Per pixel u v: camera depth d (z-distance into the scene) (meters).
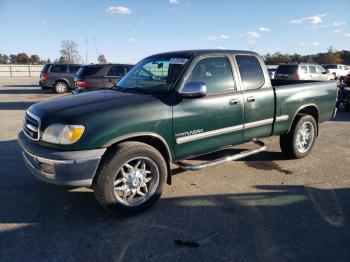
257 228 3.54
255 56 5.09
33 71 48.94
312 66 20.52
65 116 3.50
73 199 4.25
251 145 6.66
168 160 4.09
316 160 5.84
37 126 3.67
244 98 4.73
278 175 5.09
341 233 3.44
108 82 12.27
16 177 4.99
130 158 3.67
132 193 3.82
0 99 16.12
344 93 11.80
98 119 3.49
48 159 3.41
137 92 4.30
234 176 5.04
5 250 3.16
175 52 4.73
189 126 4.16
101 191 3.56
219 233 3.44
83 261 3.00
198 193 4.43
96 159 3.45
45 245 3.24
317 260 3.00
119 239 3.34
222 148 4.72
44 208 4.01
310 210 3.94
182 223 3.65
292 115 5.52
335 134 7.92
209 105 4.32
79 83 12.23
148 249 3.17
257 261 2.99
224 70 4.62
